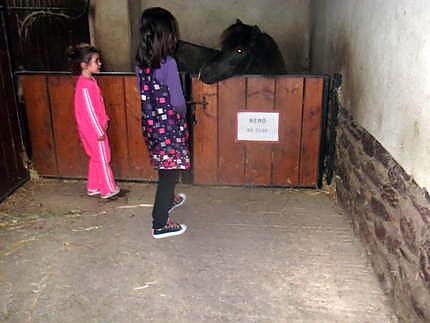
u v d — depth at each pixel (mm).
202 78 3371
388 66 2273
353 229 3025
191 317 2248
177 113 2662
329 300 2357
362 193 2793
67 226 3127
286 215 3264
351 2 3059
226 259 2730
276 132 3518
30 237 2982
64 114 3656
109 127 3652
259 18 5375
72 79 3539
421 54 1856
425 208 1833
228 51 3363
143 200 3516
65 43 4469
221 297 2391
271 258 2734
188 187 3721
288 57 5445
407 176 2041
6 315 2271
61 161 3812
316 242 2902
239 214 3281
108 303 2355
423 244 1857
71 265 2682
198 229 3076
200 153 3637
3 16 3414
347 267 2637
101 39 4770
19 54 3744
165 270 2629
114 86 3525
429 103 1774
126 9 4668
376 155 2506
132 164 3748
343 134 3287
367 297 2377
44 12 4074
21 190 3670
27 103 3650
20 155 3703
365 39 2697
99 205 3434
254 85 3400
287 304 2330
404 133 2059
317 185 3656
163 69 2537
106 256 2771
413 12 1946
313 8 4926
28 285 2502
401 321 2135
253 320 2223
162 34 2467
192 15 5414
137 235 3012
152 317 2250
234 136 3561
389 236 2303
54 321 2229
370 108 2594
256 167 3645
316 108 3434
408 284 2037
